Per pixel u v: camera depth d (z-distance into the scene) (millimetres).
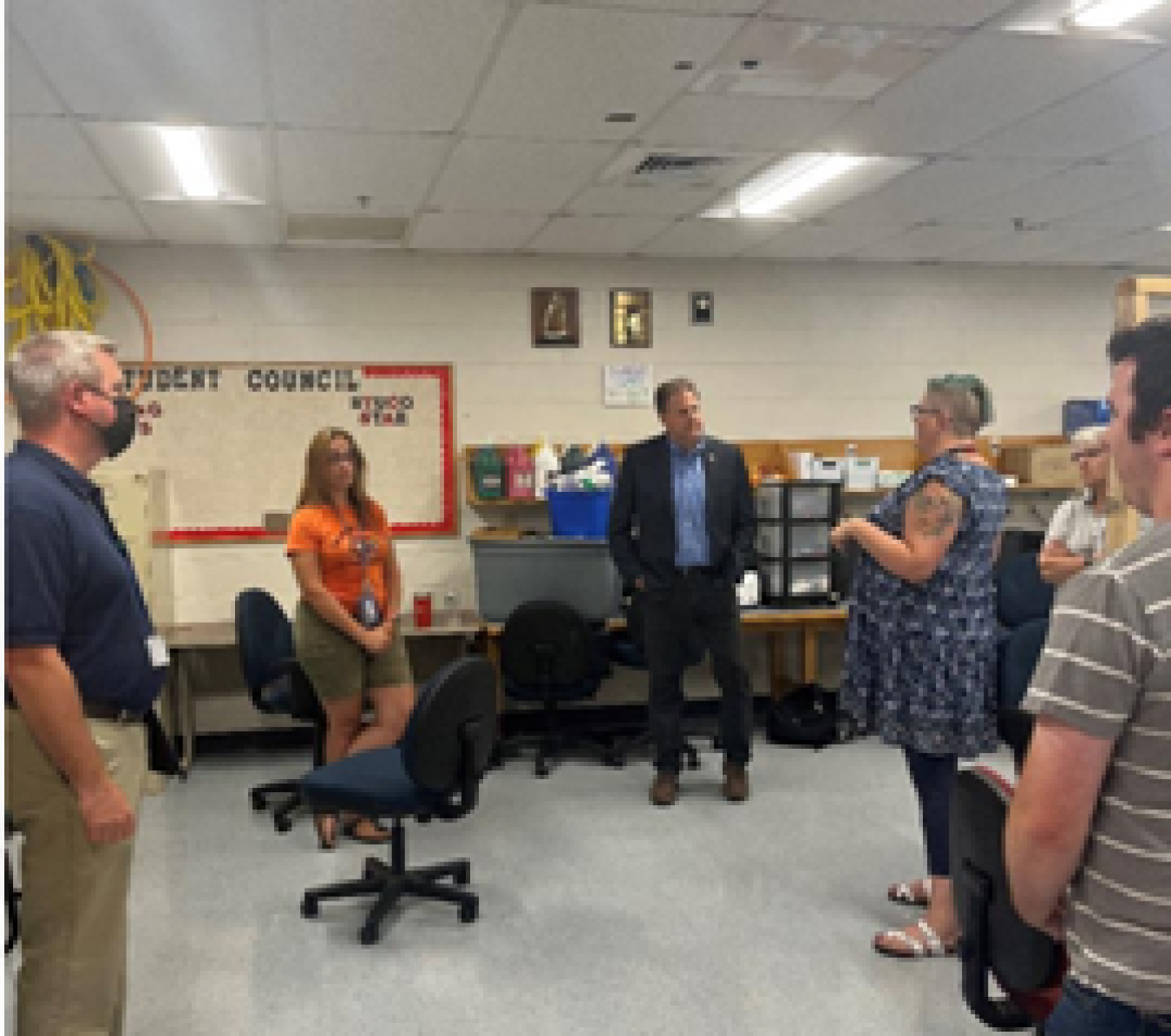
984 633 2504
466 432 5016
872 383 5453
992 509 2492
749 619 4633
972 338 5555
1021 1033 2336
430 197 3910
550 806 3912
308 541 3354
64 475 1734
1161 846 1042
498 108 2955
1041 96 2965
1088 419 5496
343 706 3393
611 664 4867
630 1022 2406
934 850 2658
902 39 2557
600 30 2455
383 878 3031
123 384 1896
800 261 5328
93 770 1671
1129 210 4297
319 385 4844
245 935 2855
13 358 1750
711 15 2396
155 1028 2391
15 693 1612
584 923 2914
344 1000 2516
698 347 5250
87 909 1717
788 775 4273
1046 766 1084
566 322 5078
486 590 4621
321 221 4273
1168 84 2881
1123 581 1055
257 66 2609
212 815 3873
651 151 3393
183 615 4762
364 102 2875
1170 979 1034
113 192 3723
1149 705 1037
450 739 2703
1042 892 1131
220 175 3553
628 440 5184
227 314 4734
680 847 3484
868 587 2639
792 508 4754
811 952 2729
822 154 3494
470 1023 2412
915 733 2521
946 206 4215
